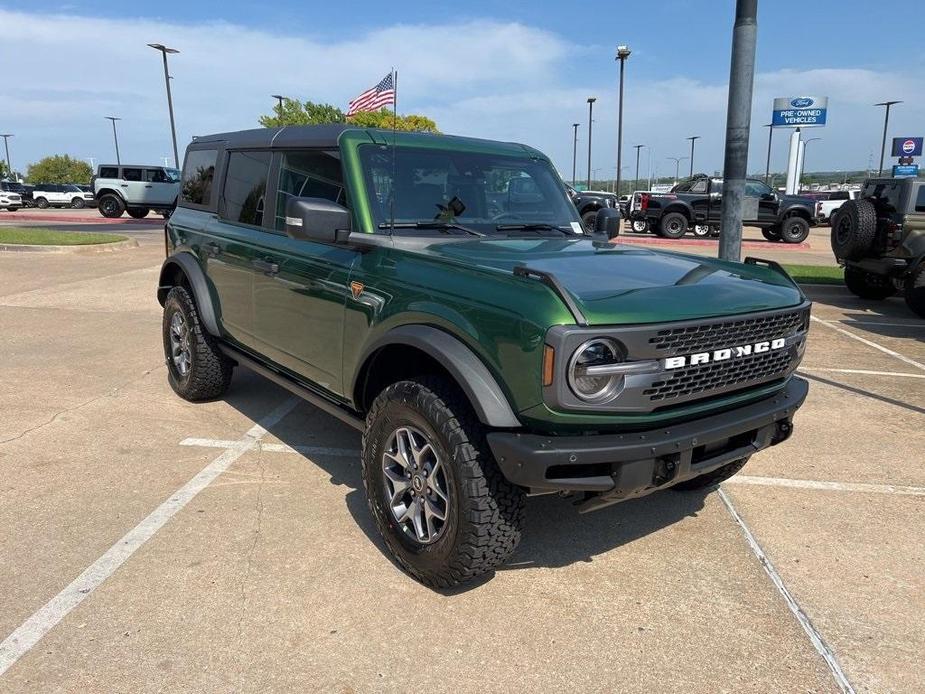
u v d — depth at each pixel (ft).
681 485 14.10
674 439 9.36
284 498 13.35
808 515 13.33
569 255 11.50
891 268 34.96
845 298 41.06
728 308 9.94
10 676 8.48
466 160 13.65
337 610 9.96
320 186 13.09
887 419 18.80
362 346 11.51
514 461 8.94
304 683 8.52
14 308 31.24
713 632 9.74
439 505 10.30
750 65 27.84
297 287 13.21
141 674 8.58
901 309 37.52
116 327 27.78
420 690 8.47
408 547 10.60
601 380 8.95
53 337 25.96
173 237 18.98
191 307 17.58
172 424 17.17
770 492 14.32
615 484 9.21
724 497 14.06
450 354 9.57
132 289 36.55
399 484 10.77
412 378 10.59
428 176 12.98
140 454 15.29
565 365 8.59
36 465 14.57
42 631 9.32
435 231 12.50
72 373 21.33
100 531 11.94
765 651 9.36
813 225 79.66
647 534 12.51
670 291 9.87
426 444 10.28
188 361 18.28
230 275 15.85
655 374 9.19
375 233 11.92
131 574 10.69
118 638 9.22
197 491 13.55
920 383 22.40
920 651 9.43
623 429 9.39
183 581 10.54
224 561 11.12
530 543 12.12
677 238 82.43
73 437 16.17
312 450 15.74
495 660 9.04
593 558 11.65
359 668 8.81
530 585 10.80
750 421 10.37
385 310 10.95
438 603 10.21
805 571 11.37
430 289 10.30
